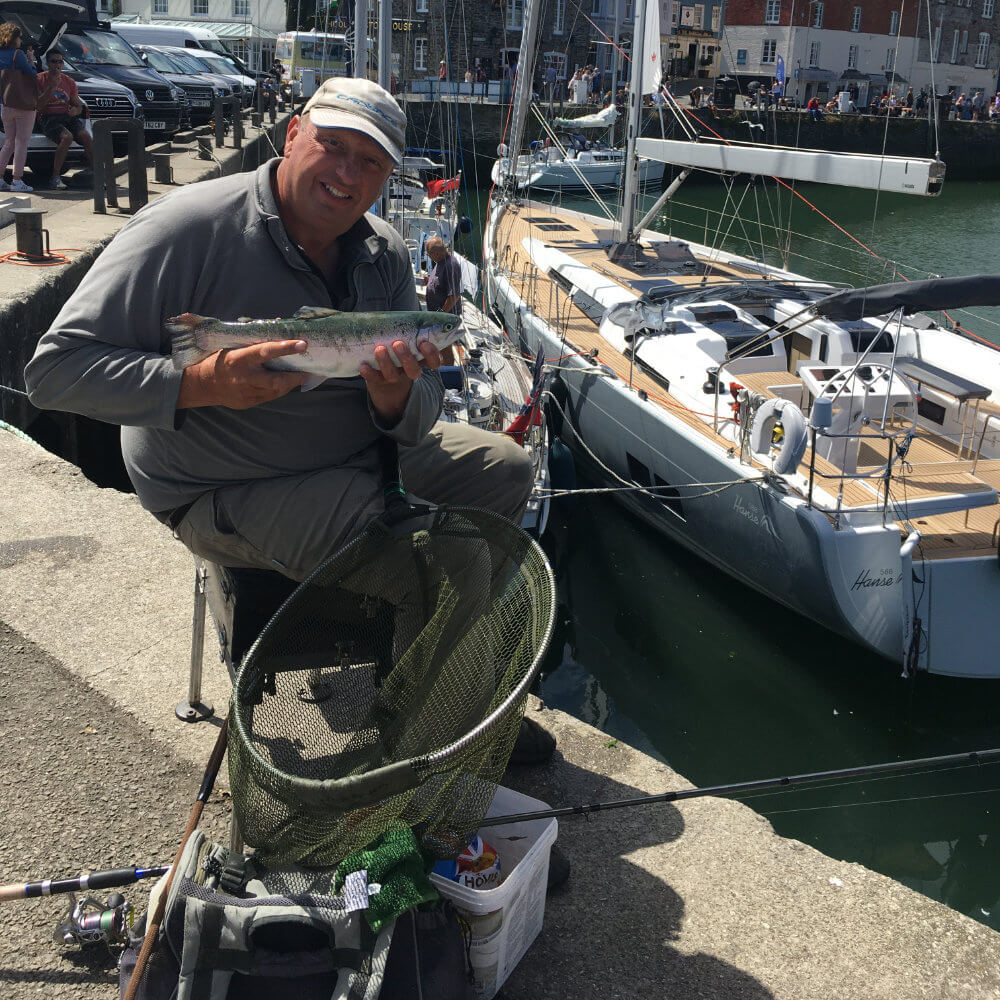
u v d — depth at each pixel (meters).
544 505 8.74
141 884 2.09
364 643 1.89
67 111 12.60
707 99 40.16
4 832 2.20
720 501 8.17
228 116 24.80
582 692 7.60
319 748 1.72
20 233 8.38
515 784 2.49
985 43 54.62
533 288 12.20
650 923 2.11
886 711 7.42
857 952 2.08
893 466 8.12
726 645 8.26
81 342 1.79
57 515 3.67
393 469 2.02
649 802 2.22
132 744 2.52
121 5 44.62
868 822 6.24
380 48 13.69
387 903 1.57
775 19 49.47
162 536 3.57
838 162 8.96
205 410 1.91
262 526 1.94
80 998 1.83
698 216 28.97
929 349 9.47
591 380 9.72
